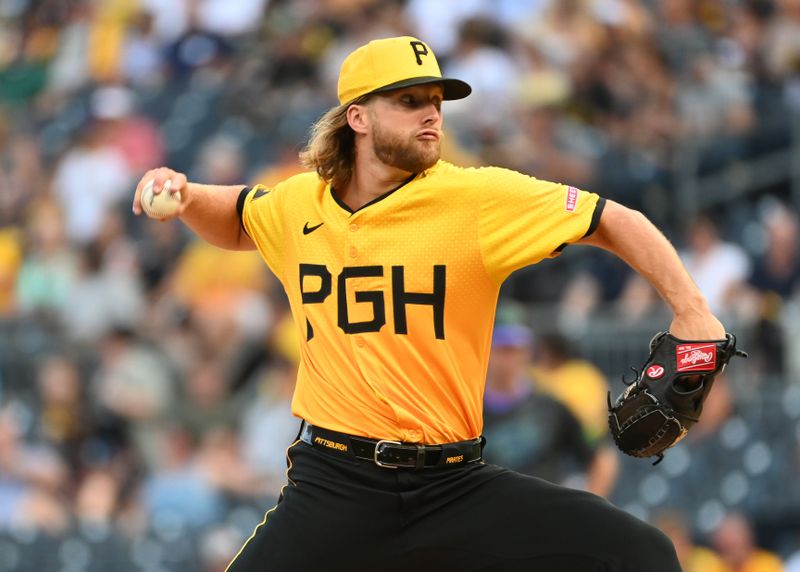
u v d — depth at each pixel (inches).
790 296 1541.6
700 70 1811.0
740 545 1301.7
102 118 2042.3
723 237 1619.1
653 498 1385.3
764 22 1913.1
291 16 2182.6
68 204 1966.0
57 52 2448.3
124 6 2362.2
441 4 2014.0
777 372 1430.9
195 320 1567.4
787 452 1360.7
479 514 609.3
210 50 2234.3
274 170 1843.0
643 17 1953.7
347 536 610.9
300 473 625.0
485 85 1820.9
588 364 1450.5
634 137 1782.7
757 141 1744.6
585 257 1568.7
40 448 1518.2
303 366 638.5
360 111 621.6
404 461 607.2
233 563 621.0
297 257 635.5
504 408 1063.0
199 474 1424.7
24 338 1670.8
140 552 1363.2
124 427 1526.8
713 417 1402.6
